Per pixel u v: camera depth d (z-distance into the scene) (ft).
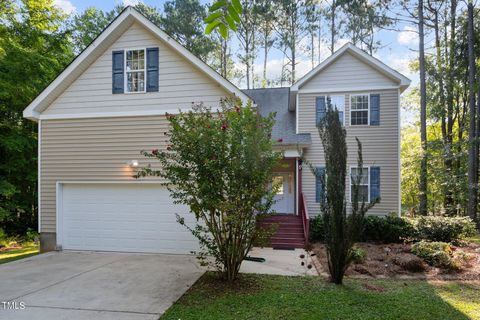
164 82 28.22
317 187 37.83
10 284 18.56
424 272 20.90
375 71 38.01
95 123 28.84
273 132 39.81
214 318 13.38
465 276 19.94
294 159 40.14
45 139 29.48
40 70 42.50
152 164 27.84
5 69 40.63
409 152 53.42
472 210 41.63
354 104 38.47
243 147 17.25
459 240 29.89
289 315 13.64
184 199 18.53
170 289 17.42
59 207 29.01
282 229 32.35
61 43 47.37
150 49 28.60
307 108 39.11
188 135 17.74
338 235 18.08
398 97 37.35
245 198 17.35
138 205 28.04
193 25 72.33
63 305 15.15
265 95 48.80
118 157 28.35
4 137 41.27
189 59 27.20
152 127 28.04
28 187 47.21
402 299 15.61
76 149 28.99
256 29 74.13
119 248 28.17
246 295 16.20
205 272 20.81
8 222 46.01
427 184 50.03
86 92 29.17
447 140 48.70
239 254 18.40
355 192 18.26
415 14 55.62
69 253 27.55
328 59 38.11
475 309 14.39
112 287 17.87
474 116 43.73
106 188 28.63
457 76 50.52
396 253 25.77
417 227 30.78
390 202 36.70
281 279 19.13
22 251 34.19
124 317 13.69
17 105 42.91
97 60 29.27
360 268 21.08
